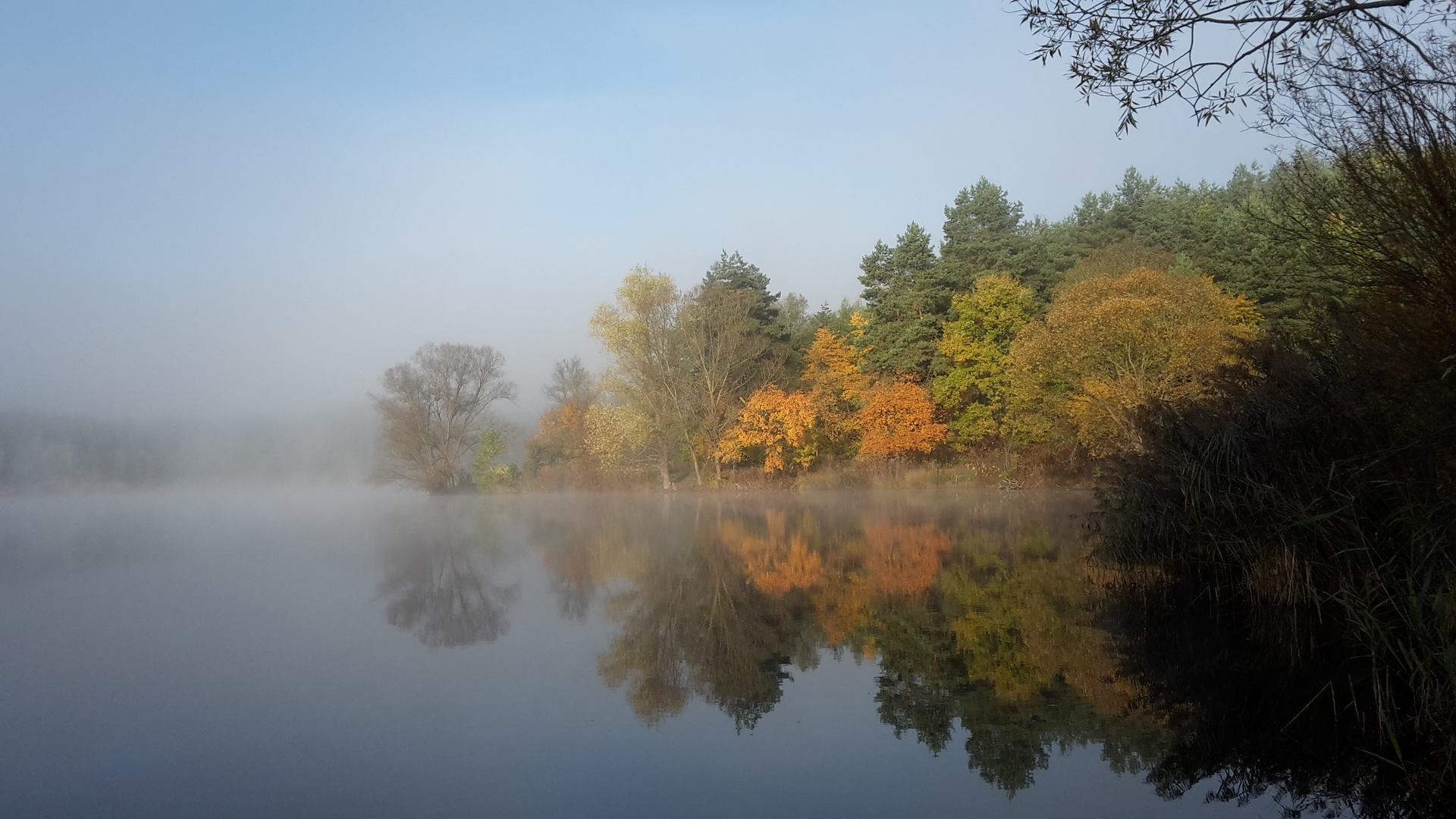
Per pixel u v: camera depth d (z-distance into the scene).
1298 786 4.25
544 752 5.00
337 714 5.82
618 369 35.69
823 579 11.28
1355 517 5.96
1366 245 5.39
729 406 35.25
